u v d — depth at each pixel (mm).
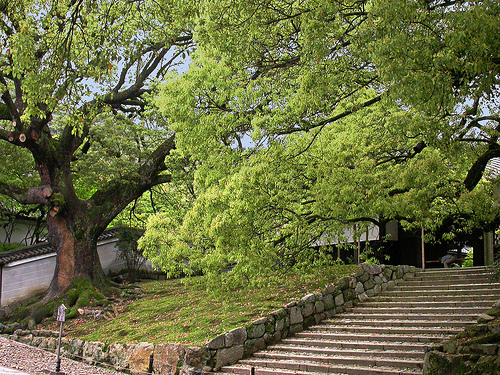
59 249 24203
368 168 12172
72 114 13000
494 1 8297
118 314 21000
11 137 21516
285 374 12297
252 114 12227
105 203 24938
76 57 12164
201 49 12617
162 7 12492
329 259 14250
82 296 22609
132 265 28797
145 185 25062
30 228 32156
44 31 12438
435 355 10141
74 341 18078
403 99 8664
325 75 10688
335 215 12211
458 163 11430
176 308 19594
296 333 15383
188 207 24328
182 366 13539
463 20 8250
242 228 12250
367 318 15453
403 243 22938
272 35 12203
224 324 15523
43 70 11625
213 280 13969
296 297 16797
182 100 12172
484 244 18703
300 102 10930
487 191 11180
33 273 26750
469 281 16188
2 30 12680
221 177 12328
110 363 16047
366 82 11680
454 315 13812
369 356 12461
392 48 8602
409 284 17641
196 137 12258
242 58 12141
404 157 12805
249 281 13891
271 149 11688
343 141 12641
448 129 9281
